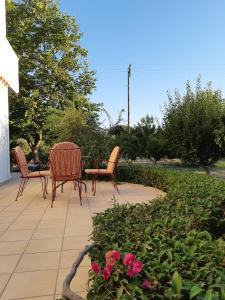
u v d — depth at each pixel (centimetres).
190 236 196
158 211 282
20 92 1817
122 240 204
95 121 1030
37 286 245
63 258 300
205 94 840
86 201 576
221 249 186
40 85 1877
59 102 1848
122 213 274
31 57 1844
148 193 662
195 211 274
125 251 178
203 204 302
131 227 228
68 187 750
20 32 1777
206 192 360
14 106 1830
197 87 848
